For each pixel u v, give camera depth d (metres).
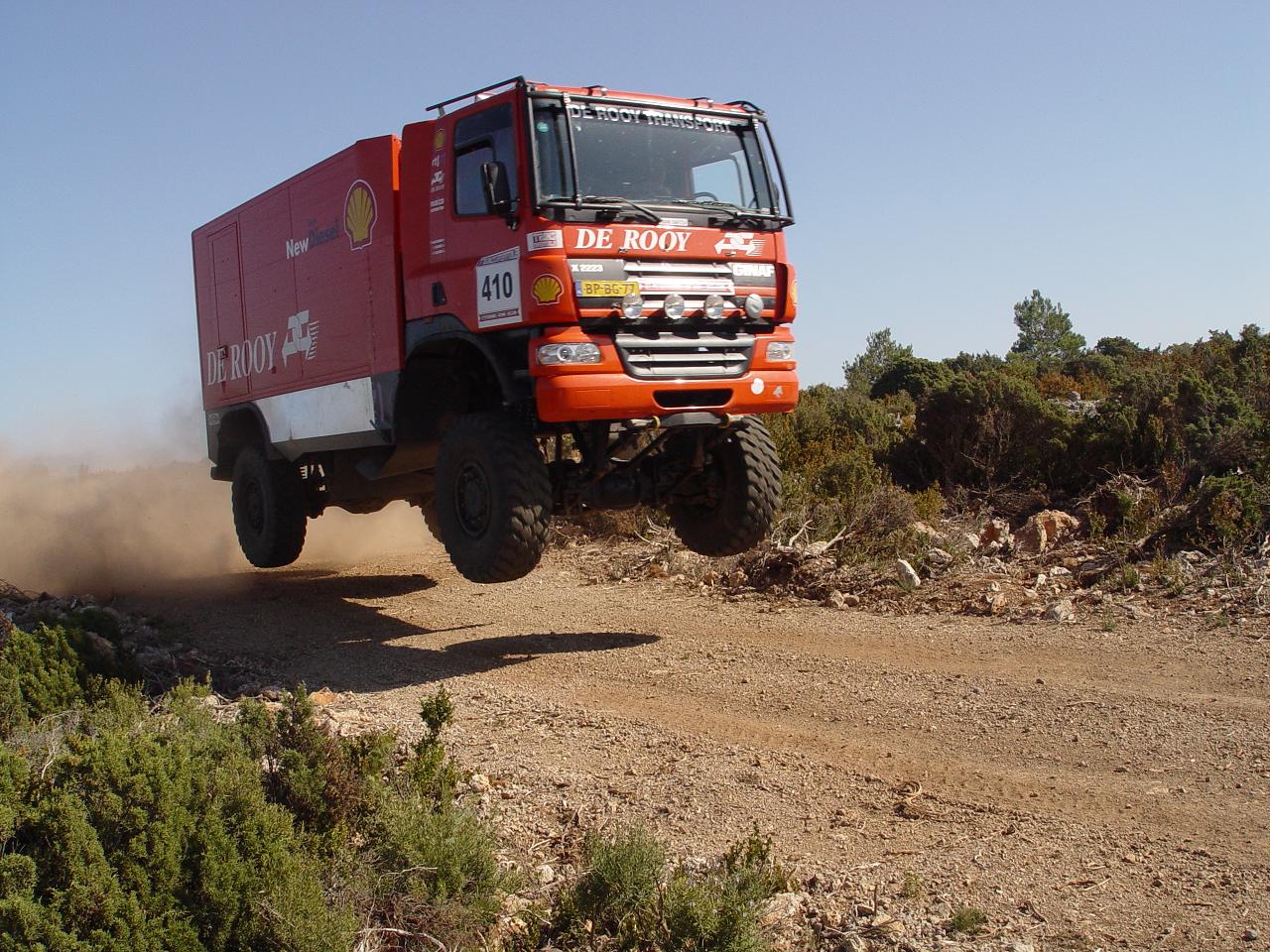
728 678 7.27
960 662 7.25
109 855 3.71
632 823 4.93
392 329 8.90
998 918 3.97
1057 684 6.61
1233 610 7.91
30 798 3.92
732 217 8.12
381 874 4.17
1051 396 21.58
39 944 3.31
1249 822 4.61
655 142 8.07
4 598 10.62
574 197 7.43
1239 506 9.55
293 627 9.94
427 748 5.28
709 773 5.55
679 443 8.83
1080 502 11.86
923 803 5.05
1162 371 15.70
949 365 29.61
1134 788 5.05
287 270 10.74
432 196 8.44
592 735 6.27
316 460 11.65
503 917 4.19
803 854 4.58
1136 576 8.80
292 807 4.48
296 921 3.64
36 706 6.41
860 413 17.03
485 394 9.01
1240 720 5.78
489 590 11.13
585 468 8.44
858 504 11.27
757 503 8.92
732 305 8.02
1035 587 9.11
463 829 4.35
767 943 3.81
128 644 8.28
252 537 11.89
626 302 7.51
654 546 12.02
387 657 8.54
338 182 9.63
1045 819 4.79
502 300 7.68
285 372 10.91
